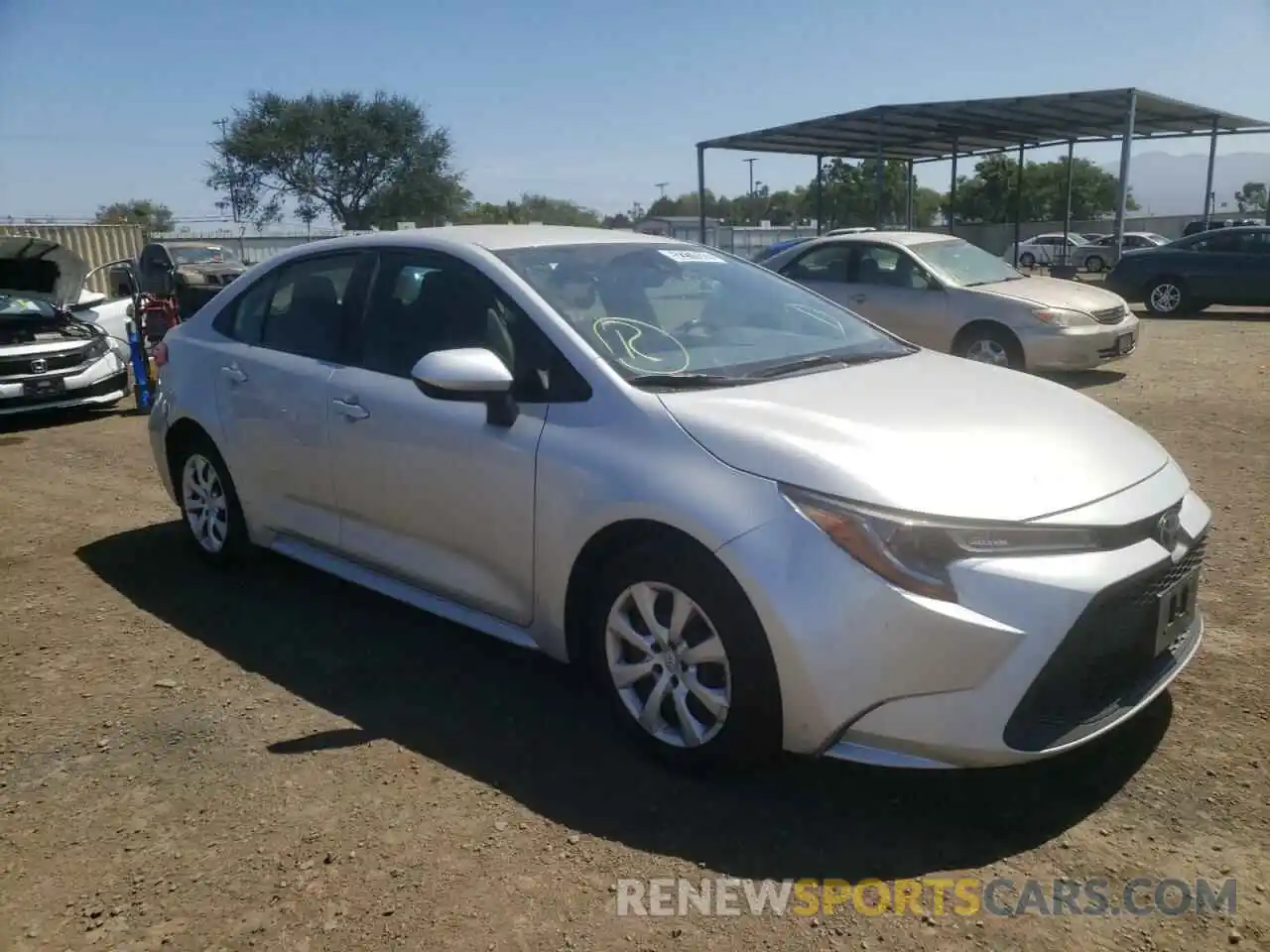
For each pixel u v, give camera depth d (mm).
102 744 3555
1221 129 29141
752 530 2904
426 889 2744
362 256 4395
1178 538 3125
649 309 3885
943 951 2480
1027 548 2807
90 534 6090
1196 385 9984
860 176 59156
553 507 3383
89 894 2771
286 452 4492
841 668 2795
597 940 2543
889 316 10602
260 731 3604
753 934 2551
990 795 3094
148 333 11633
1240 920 2545
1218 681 3723
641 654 3307
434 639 4355
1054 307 9852
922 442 3064
